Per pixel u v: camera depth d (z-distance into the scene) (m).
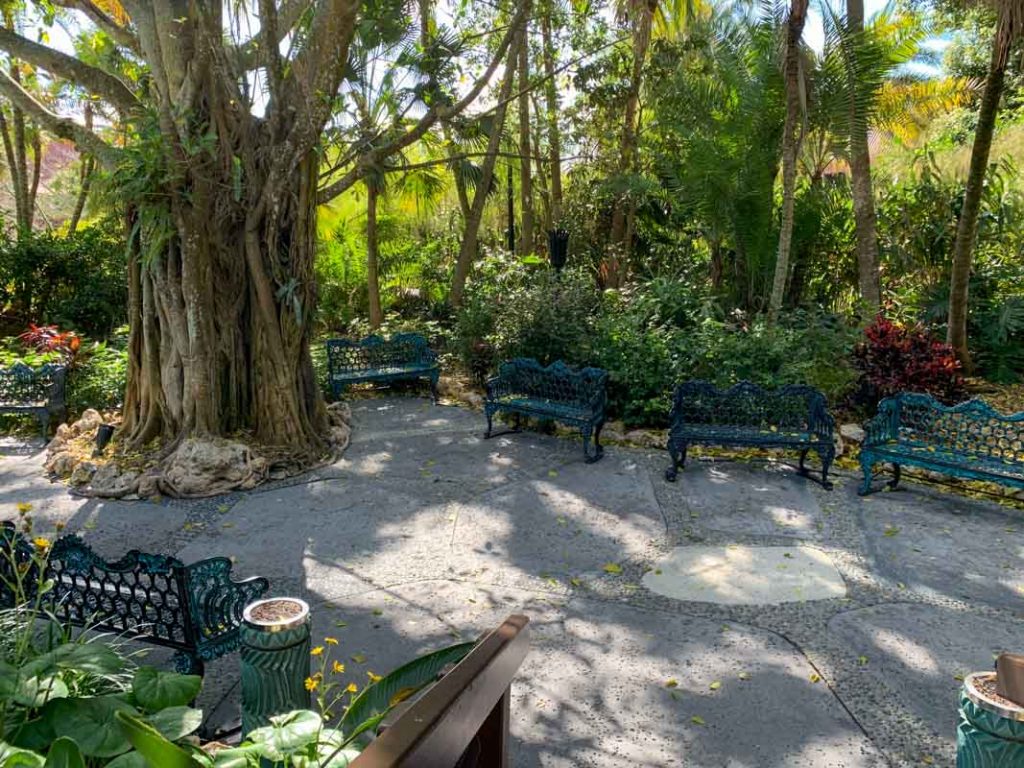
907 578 4.60
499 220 17.25
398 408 9.19
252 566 4.92
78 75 7.00
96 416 7.97
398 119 8.66
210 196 6.80
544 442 7.62
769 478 6.48
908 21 10.96
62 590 3.37
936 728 3.18
